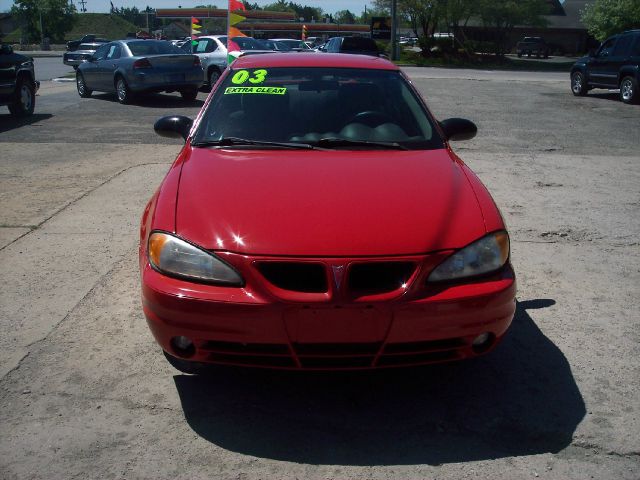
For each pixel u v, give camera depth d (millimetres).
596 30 35844
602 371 3639
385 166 3719
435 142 4195
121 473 2803
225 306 2939
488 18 44094
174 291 3023
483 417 3223
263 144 4043
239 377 3568
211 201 3309
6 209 6582
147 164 8641
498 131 11953
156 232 3240
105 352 3799
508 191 7484
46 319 4207
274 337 2947
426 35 45750
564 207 6863
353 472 2818
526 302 4543
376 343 2986
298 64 4777
